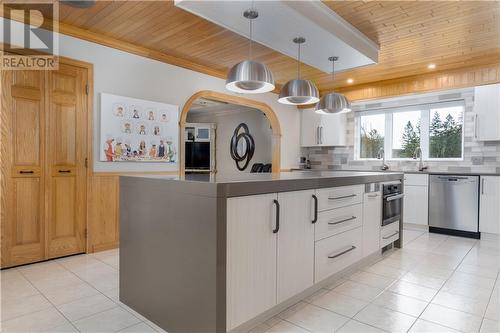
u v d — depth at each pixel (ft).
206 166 26.45
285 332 5.86
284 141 19.94
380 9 9.12
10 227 9.39
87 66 10.96
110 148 11.44
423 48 12.14
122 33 11.05
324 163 20.83
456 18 9.64
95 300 7.25
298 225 6.76
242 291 5.46
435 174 14.70
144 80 12.60
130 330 5.96
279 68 15.08
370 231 9.80
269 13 8.17
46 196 10.09
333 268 8.04
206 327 5.14
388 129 18.38
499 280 8.61
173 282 5.76
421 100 16.97
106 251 11.30
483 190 13.37
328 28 9.23
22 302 7.11
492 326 6.14
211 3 7.67
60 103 10.39
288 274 6.54
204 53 13.05
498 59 13.32
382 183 10.46
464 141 15.48
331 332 5.89
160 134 13.01
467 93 15.37
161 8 9.31
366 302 7.18
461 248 12.00
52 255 10.25
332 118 19.60
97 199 11.24
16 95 9.47
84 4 8.83
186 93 14.19
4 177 9.25
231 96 16.37
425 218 15.06
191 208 5.37
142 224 6.52
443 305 7.06
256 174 8.72
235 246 5.29
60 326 6.07
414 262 10.19
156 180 6.13
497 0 8.55
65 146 10.52
